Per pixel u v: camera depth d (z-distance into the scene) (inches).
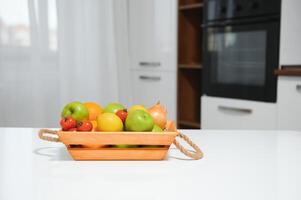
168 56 121.0
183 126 124.8
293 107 90.6
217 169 34.2
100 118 37.2
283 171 33.6
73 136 36.0
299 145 43.9
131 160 37.3
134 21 131.0
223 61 106.0
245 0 98.7
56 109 125.5
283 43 91.8
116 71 136.2
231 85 104.5
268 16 94.1
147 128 37.2
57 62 124.2
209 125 111.0
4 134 49.5
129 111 38.7
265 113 96.7
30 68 120.1
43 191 28.2
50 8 121.5
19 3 117.0
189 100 124.0
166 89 123.1
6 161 36.8
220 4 104.7
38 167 34.8
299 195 27.5
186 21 119.3
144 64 129.1
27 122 121.5
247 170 33.9
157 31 123.5
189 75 123.0
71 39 126.6
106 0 132.0
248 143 45.0
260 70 97.3
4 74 117.4
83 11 128.1
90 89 131.8
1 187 29.2
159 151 36.9
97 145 36.4
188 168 34.6
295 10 88.7
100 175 32.3
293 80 90.0
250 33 98.4
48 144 44.1
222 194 27.6
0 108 118.0
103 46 133.2
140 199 26.5
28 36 119.0
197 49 124.0
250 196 27.2
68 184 29.9
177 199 26.5
